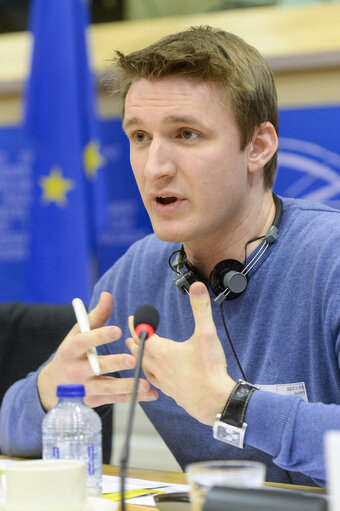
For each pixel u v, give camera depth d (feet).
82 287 21.95
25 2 26.32
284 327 9.05
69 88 21.68
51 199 22.06
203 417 7.39
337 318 8.30
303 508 4.58
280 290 9.21
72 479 5.66
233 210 9.07
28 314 13.02
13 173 24.97
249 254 9.45
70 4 21.74
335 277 8.52
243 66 8.96
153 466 20.33
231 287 9.09
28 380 9.86
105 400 8.57
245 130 8.91
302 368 8.90
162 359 7.58
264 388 9.02
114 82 9.94
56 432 7.29
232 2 24.16
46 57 21.84
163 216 8.91
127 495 7.25
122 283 11.20
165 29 23.91
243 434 7.16
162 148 8.68
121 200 23.65
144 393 8.26
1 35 26.48
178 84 8.61
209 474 5.10
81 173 21.90
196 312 7.49
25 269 24.45
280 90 22.25
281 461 7.10
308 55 21.80
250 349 9.26
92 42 24.47
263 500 4.72
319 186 21.34
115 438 21.80
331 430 6.79
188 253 9.70
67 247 21.95
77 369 8.50
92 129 22.04
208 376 7.36
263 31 22.59
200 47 8.73
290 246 9.39
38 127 22.02
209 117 8.62
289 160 21.72
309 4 23.12
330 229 9.12
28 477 5.61
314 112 21.62
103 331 8.23
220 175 8.75
